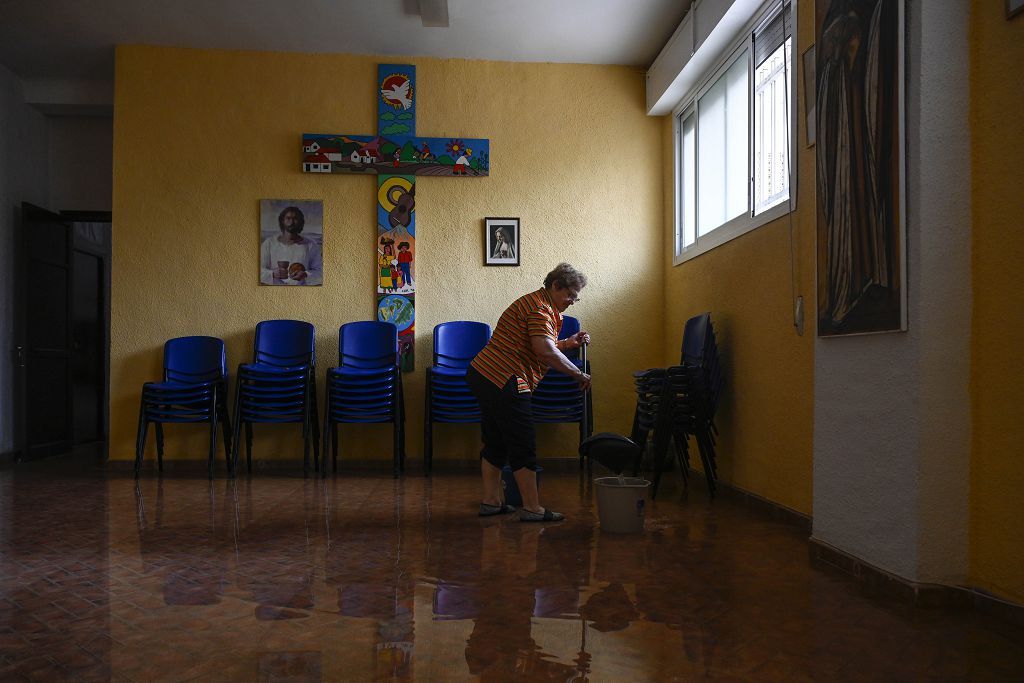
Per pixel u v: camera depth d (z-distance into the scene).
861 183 3.14
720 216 6.02
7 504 4.95
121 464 6.83
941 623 2.55
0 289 7.21
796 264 4.35
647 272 7.19
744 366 5.16
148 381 6.83
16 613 2.65
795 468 4.36
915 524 2.78
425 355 7.02
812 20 4.16
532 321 4.17
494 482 4.56
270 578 3.10
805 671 2.13
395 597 2.83
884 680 2.07
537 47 6.85
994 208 2.68
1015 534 2.55
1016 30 2.59
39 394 7.60
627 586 2.99
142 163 6.89
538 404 6.59
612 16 6.25
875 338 3.06
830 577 3.13
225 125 6.96
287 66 7.01
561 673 2.12
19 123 7.52
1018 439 2.55
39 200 7.90
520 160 7.13
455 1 6.01
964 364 2.77
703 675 2.11
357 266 7.02
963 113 2.79
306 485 5.87
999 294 2.65
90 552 3.57
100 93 7.65
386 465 6.94
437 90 7.08
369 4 6.12
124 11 6.25
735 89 5.67
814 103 3.86
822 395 3.51
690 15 5.89
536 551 3.59
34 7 6.16
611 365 7.13
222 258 6.93
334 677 2.08
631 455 4.16
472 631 2.46
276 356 6.73
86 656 2.24
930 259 2.78
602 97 7.21
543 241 7.13
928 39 2.79
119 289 6.85
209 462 6.29
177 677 2.09
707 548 3.67
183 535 3.95
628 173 7.20
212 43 6.85
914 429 2.79
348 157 6.95
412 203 7.03
